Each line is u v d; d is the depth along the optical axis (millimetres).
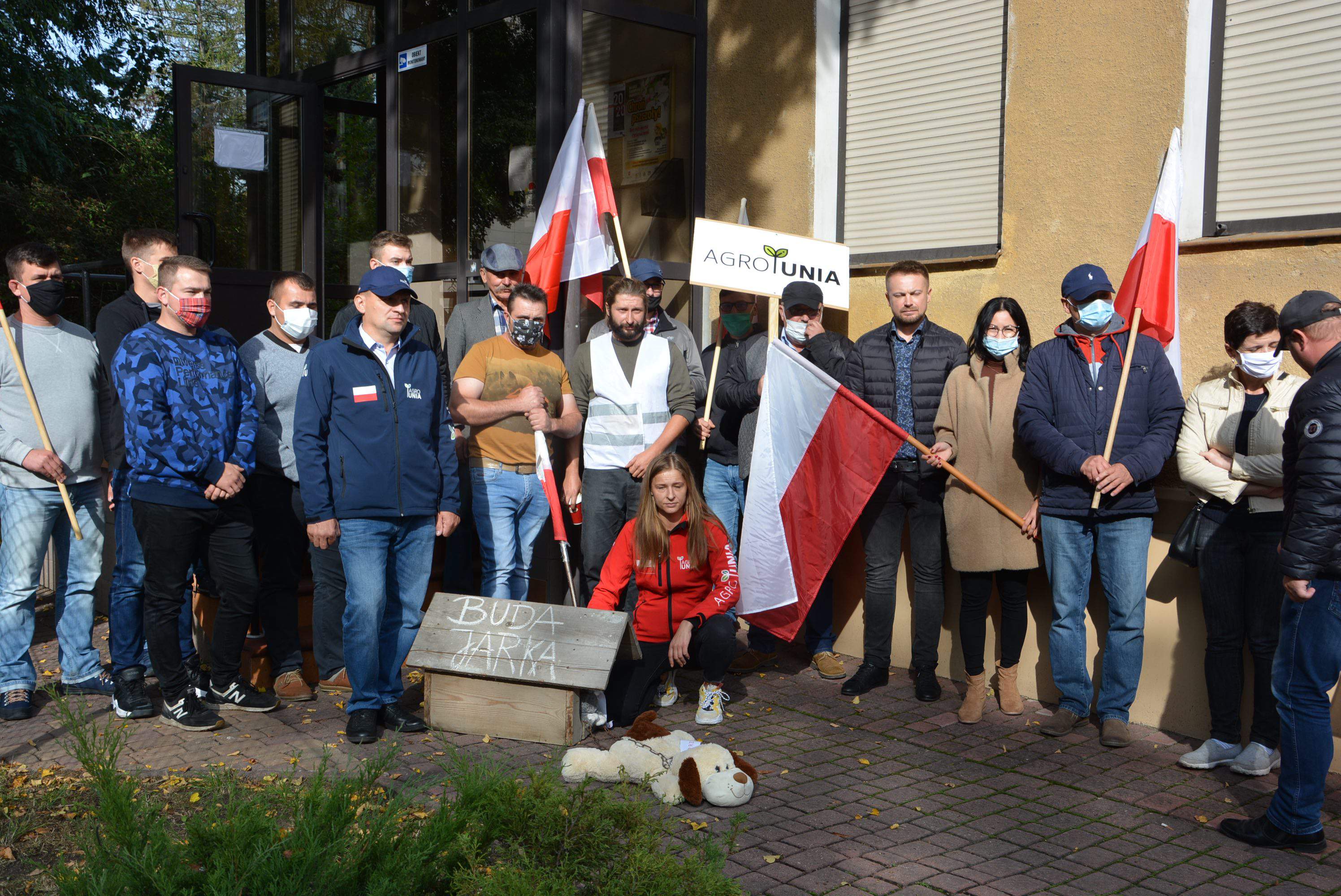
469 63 6438
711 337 6777
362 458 4496
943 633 5629
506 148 6254
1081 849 3549
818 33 6133
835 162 6199
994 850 3521
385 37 7074
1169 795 4031
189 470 4516
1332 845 3598
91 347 5141
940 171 5719
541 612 4680
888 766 4312
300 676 5180
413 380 4633
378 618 4559
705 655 4754
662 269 6621
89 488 5121
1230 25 4602
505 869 2592
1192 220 4730
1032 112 5242
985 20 5480
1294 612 3514
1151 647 4777
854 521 5152
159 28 18172
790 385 5234
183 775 3998
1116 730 4543
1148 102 4820
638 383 5297
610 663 4473
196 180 7145
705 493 6035
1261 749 4223
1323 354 3457
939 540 5230
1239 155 4609
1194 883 3307
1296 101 4441
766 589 5320
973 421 4898
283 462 5082
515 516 5211
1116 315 4633
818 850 3488
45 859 3166
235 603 4820
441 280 6762
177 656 4648
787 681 5594
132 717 4777
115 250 15008
